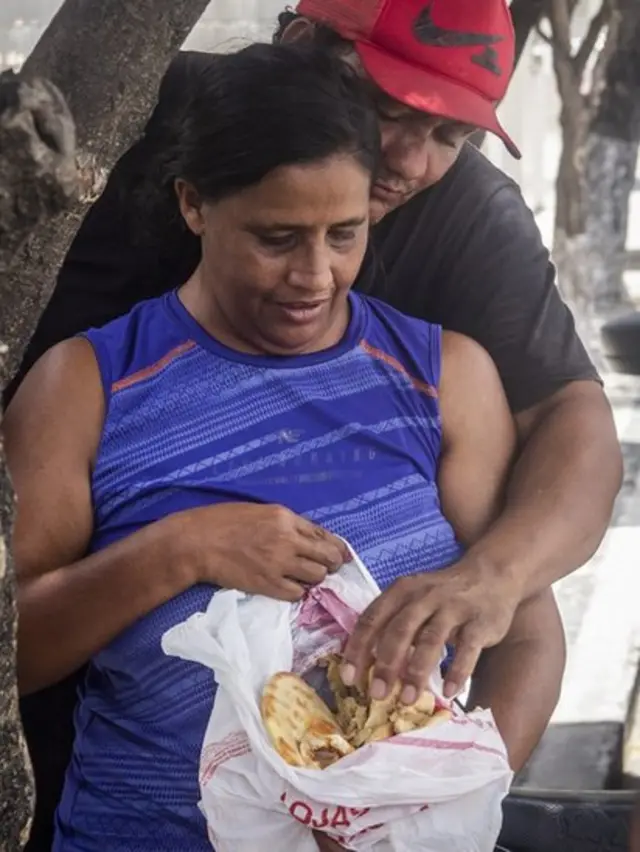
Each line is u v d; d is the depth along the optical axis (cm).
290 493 313
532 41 1571
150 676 305
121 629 303
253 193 297
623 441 991
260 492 312
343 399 322
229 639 277
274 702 272
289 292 306
